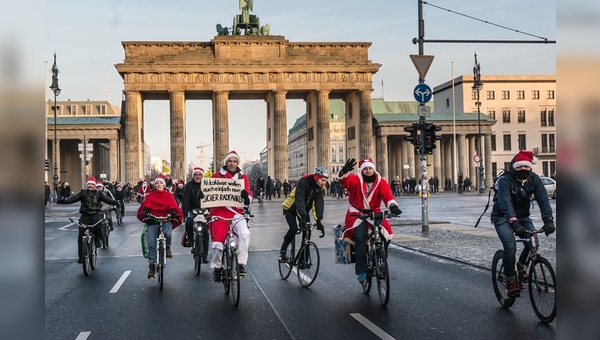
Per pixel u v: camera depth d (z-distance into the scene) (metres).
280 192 81.44
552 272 7.66
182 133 82.25
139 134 82.94
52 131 82.44
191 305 9.88
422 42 22.89
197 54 84.12
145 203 12.19
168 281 12.72
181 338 7.59
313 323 8.30
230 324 8.34
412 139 22.44
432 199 57.12
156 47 83.12
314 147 87.94
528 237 8.27
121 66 80.75
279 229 26.89
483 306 9.26
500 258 9.16
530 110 112.12
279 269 12.98
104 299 10.59
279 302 9.98
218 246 10.31
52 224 33.31
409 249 17.67
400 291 10.76
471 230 22.88
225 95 83.25
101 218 14.88
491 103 111.75
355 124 87.56
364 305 9.55
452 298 9.98
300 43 85.19
